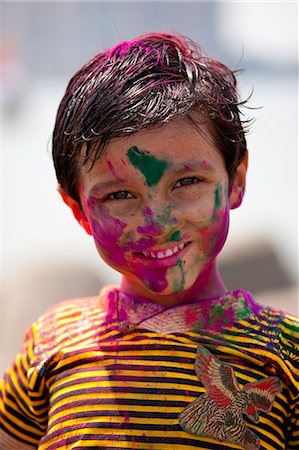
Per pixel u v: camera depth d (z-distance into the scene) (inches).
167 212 66.4
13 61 526.6
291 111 420.8
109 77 69.6
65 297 219.6
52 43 551.2
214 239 68.8
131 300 74.2
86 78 71.7
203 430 67.5
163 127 66.0
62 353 73.8
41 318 79.8
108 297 76.1
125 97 67.2
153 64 70.1
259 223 249.9
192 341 70.2
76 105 70.7
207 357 69.4
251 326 71.5
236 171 72.7
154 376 69.2
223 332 71.0
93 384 70.6
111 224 68.0
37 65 549.3
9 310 214.7
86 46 548.4
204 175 67.5
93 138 67.2
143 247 67.2
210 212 68.0
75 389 71.2
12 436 80.2
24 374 78.1
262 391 69.0
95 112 67.9
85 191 70.1
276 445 69.0
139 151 66.0
